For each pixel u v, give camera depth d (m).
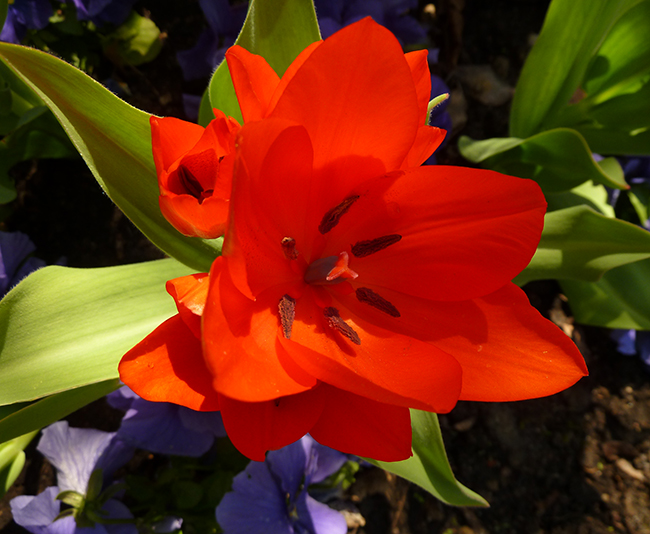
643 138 0.23
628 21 0.21
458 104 0.29
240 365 0.09
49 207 0.24
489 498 0.26
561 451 0.27
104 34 0.23
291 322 0.11
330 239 0.12
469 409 0.27
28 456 0.22
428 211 0.11
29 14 0.20
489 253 0.11
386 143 0.10
